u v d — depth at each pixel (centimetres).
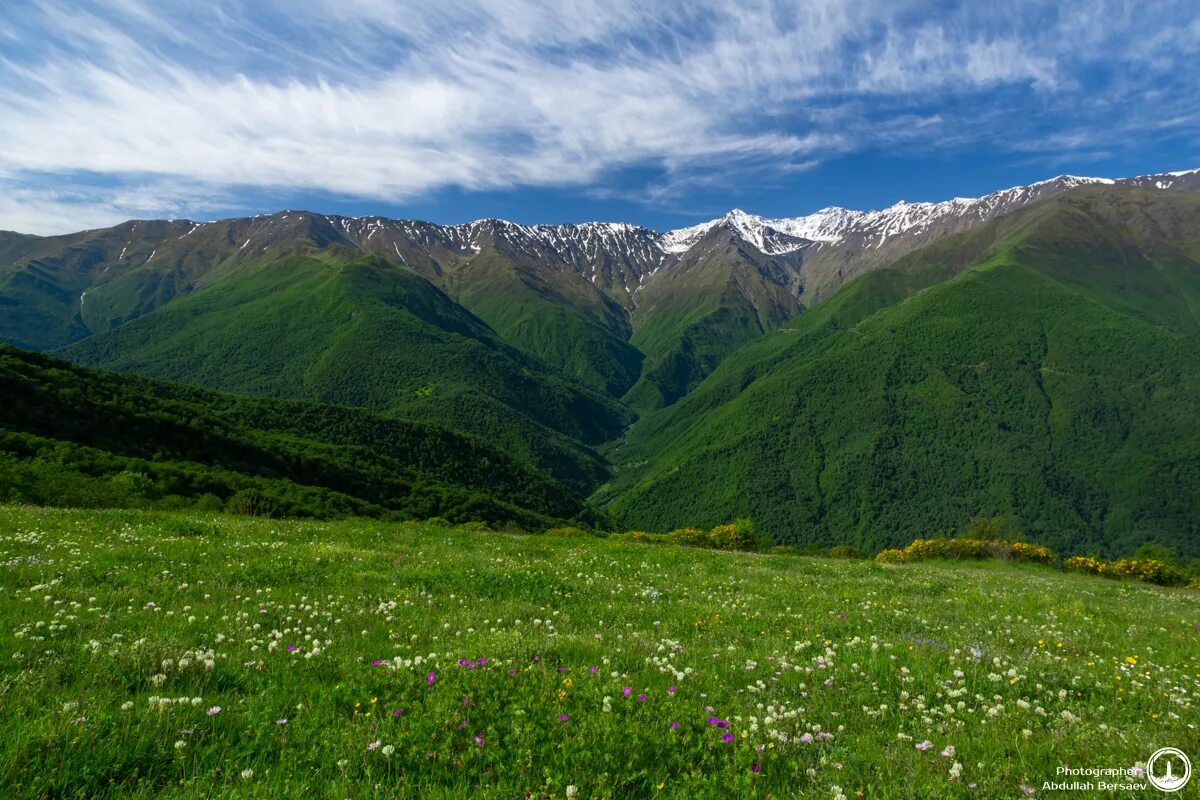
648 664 844
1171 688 934
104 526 1972
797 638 1134
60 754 488
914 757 617
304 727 590
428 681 688
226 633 894
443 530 3091
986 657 1041
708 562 2350
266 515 3397
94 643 756
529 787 504
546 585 1473
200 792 467
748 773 539
